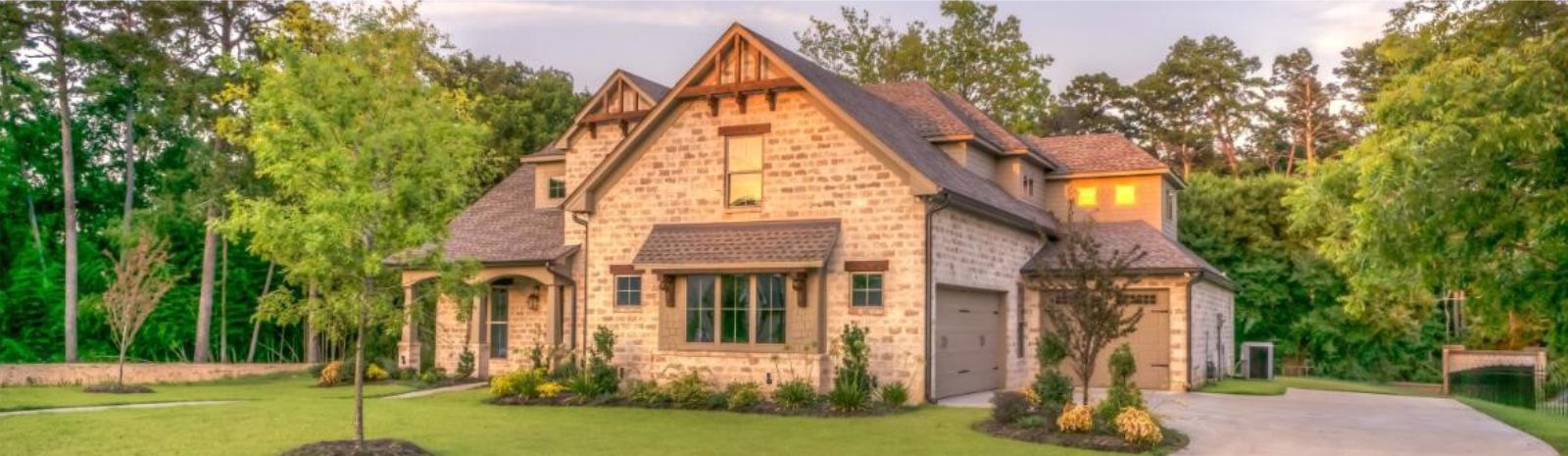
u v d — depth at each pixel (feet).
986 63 154.71
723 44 74.08
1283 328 133.59
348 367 88.63
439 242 47.93
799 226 71.26
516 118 151.53
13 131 119.85
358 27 52.85
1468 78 42.19
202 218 117.39
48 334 122.01
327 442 46.73
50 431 52.80
